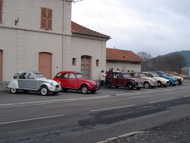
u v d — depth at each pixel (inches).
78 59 1197.1
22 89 796.0
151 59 3105.3
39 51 1025.5
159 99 731.4
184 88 1216.2
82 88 877.8
